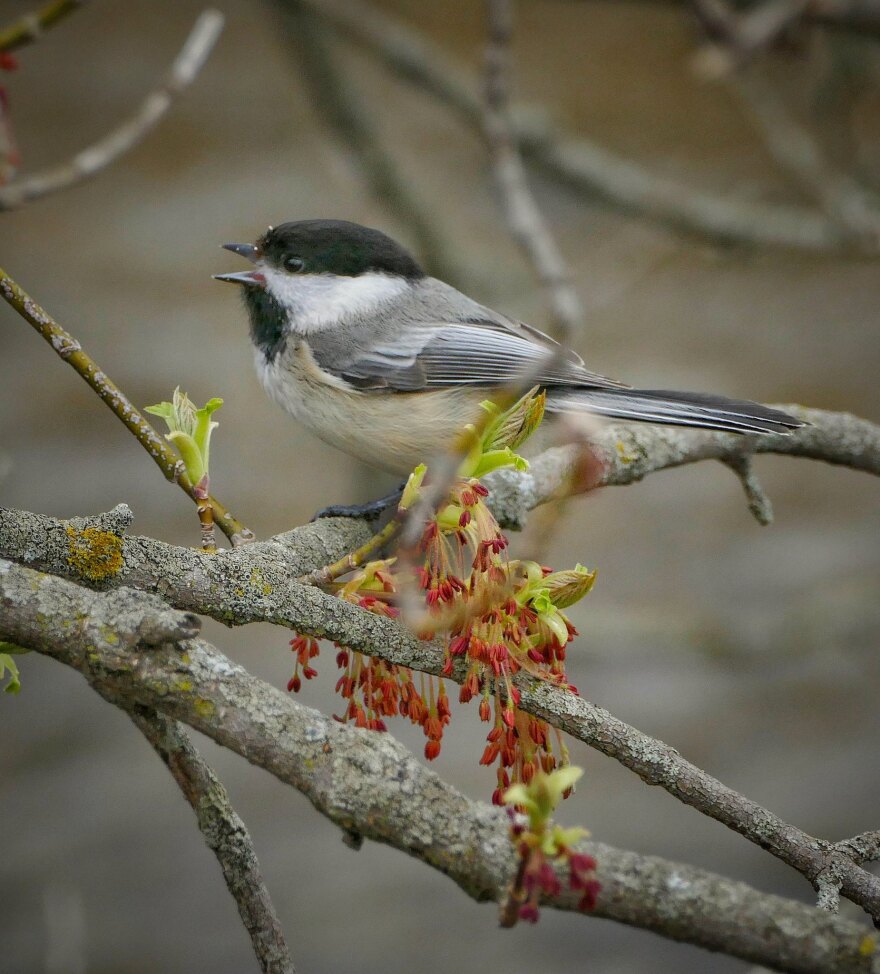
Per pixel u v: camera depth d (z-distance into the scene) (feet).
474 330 27.27
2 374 48.52
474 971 33.50
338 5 40.78
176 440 16.97
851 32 37.83
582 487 15.16
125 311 50.93
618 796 38.63
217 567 15.40
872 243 42.39
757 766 38.91
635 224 48.96
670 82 60.95
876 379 48.83
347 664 15.67
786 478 49.57
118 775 39.37
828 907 13.32
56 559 15.07
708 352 50.49
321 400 27.17
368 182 41.68
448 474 14.99
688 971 34.24
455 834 11.59
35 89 59.16
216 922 34.81
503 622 14.51
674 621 38.91
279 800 39.14
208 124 59.16
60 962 26.73
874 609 39.40
